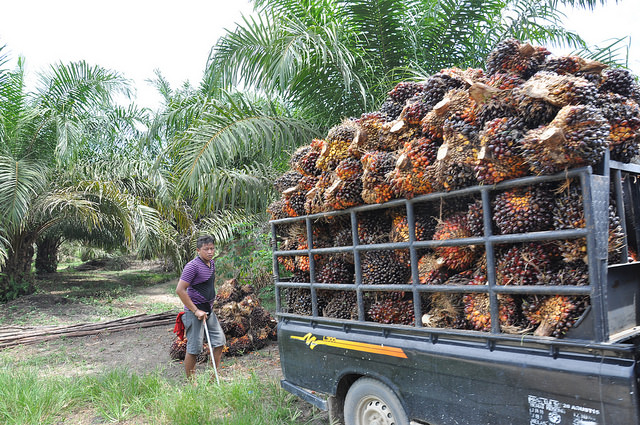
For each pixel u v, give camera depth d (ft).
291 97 22.65
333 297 11.82
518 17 20.75
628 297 7.73
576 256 7.07
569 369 6.84
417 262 9.35
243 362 20.27
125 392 15.39
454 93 8.73
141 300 44.29
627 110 8.11
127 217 37.86
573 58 8.55
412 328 9.20
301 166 12.46
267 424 12.19
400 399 9.41
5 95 34.55
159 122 27.32
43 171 35.01
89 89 36.58
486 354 7.95
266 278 31.65
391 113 11.06
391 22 20.29
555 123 6.89
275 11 21.81
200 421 12.75
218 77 22.82
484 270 8.51
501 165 7.71
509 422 7.58
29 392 15.21
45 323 32.60
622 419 6.30
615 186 7.82
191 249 42.73
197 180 22.18
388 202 9.68
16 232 39.52
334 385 11.02
